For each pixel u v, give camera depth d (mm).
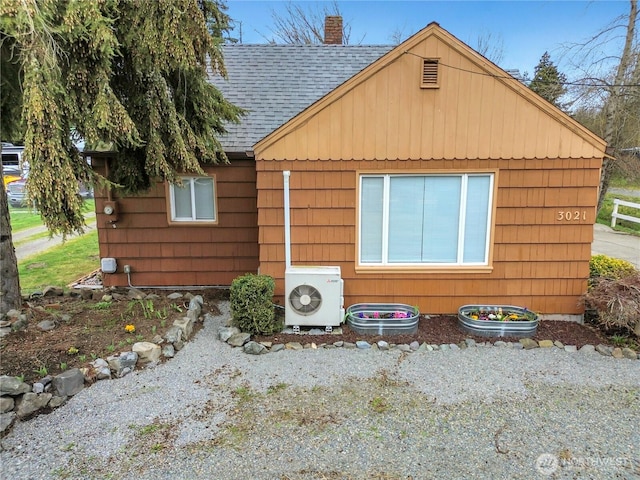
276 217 5879
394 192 5809
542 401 4020
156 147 5562
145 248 7746
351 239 5891
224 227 7715
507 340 5352
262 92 8500
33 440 3375
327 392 4172
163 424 3617
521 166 5609
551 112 5449
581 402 4004
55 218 4648
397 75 5465
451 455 3238
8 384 3629
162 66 5051
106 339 4898
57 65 4398
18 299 5602
